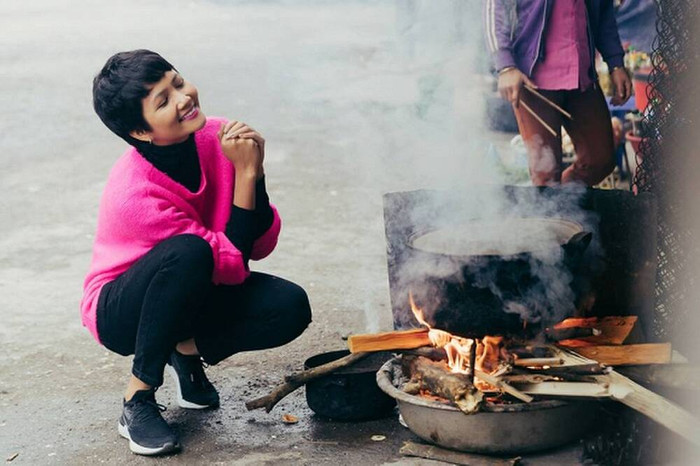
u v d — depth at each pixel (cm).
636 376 318
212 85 1055
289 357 416
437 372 314
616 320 340
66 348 437
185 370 368
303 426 354
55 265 549
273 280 355
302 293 351
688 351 356
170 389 392
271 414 365
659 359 322
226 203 349
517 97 419
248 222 337
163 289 328
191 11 1750
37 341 446
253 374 401
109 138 854
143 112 321
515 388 306
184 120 325
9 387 399
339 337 434
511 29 420
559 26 415
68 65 1225
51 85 1102
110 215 338
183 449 340
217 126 353
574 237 306
